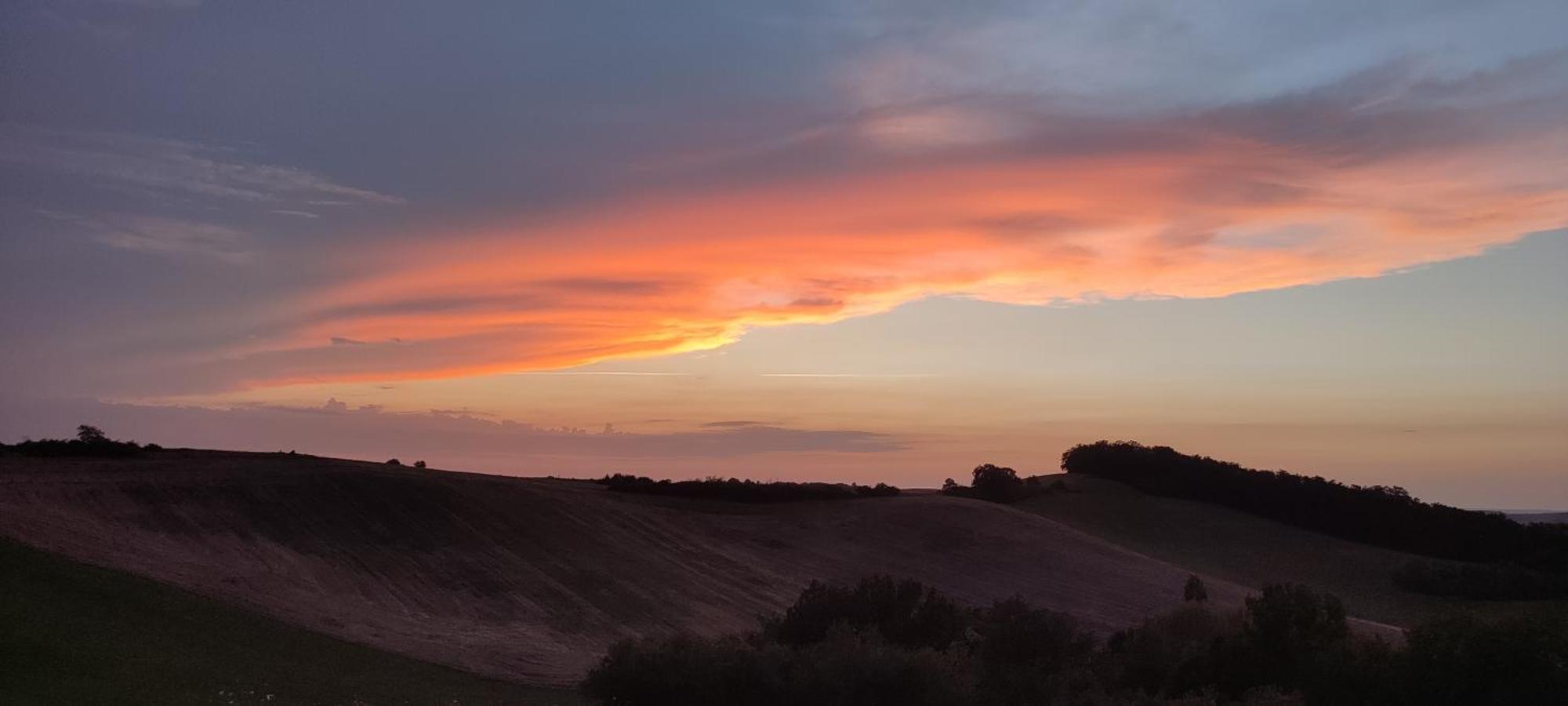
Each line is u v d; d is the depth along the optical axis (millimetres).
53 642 26266
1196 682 33062
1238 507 105125
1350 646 27203
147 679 25000
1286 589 33906
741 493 84125
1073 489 107250
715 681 28000
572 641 46812
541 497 71188
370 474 65438
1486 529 97875
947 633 37312
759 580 64062
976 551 73500
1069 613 60688
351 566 51781
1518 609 25859
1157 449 115250
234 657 30156
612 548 64375
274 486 60188
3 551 33875
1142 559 75375
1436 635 24953
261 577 45531
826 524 78562
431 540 58250
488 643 42562
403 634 41062
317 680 29641
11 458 60406
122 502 52594
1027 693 30688
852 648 29266
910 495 90812
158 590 35344
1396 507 100688
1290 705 28656
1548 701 22969
